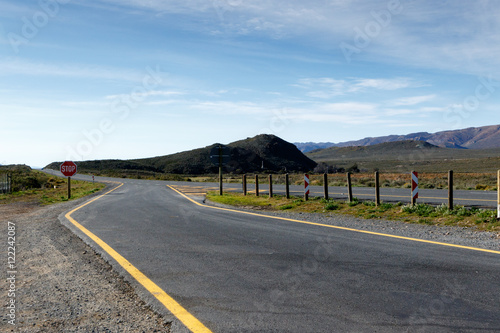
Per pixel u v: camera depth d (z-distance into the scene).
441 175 44.66
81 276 5.73
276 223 10.73
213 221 11.37
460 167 94.88
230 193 24.14
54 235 9.32
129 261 6.50
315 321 3.89
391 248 7.05
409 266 5.82
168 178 78.00
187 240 8.33
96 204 18.33
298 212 13.59
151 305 4.45
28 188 39.81
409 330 3.65
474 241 7.49
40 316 4.14
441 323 3.80
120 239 8.54
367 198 17.83
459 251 6.67
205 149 156.00
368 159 198.62
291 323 3.85
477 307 4.18
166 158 159.25
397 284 5.00
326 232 8.98
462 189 24.86
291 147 155.50
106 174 104.56
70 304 4.53
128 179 73.38
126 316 4.16
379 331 3.64
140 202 19.23
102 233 9.40
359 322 3.85
